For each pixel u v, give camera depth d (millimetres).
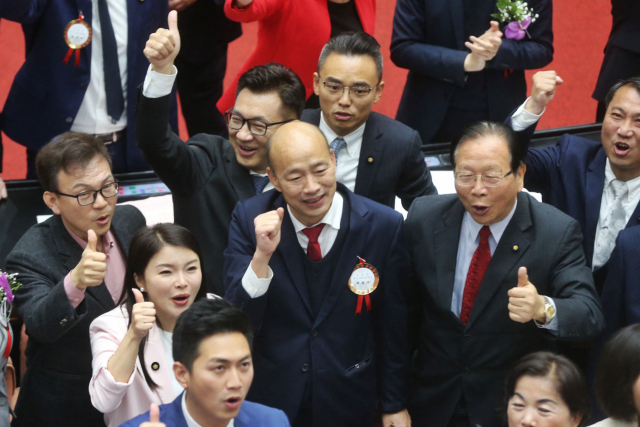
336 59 8680
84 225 7922
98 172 7852
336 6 11242
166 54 8070
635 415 6766
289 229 7715
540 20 11844
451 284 7910
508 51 11547
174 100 11445
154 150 8422
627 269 8203
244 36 18688
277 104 8656
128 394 7285
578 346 8633
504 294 7754
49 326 7230
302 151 7129
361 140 9250
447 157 11812
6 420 7422
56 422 7836
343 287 7746
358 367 7926
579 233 7898
